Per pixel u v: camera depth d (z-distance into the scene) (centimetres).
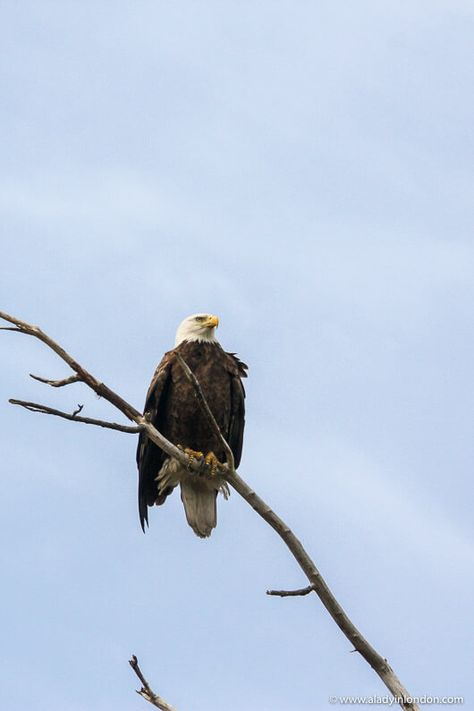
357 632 921
